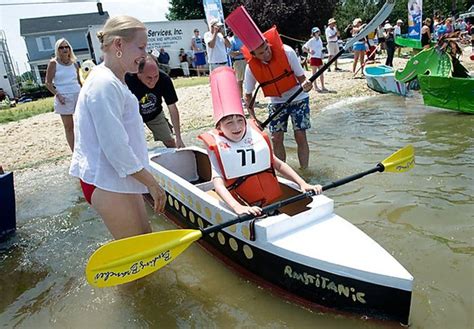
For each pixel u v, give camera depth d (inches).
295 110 183.6
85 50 1400.1
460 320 92.0
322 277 96.6
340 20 1512.1
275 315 100.6
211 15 409.4
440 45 309.9
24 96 860.0
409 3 544.4
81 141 100.6
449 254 116.7
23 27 1417.3
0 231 156.7
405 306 89.0
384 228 133.6
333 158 207.6
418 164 186.4
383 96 365.7
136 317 105.2
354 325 94.4
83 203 187.6
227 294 111.0
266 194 124.4
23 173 239.6
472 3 1647.4
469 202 146.6
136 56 98.6
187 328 99.5
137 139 104.1
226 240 120.0
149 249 99.2
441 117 269.0
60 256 141.0
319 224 109.4
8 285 126.3
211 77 129.8
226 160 121.0
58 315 109.5
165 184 154.9
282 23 1071.0
